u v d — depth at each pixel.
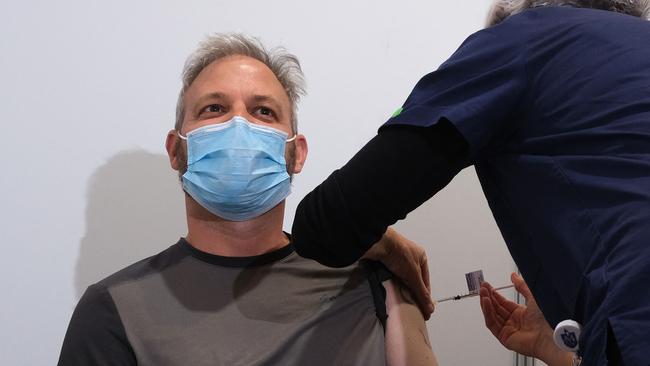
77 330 1.07
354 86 1.50
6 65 1.36
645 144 0.79
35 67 1.37
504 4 1.02
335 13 1.49
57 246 1.38
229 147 1.09
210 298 1.11
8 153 1.36
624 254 0.74
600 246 0.78
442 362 1.53
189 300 1.10
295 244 0.95
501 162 0.92
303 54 1.48
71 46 1.39
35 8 1.37
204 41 1.29
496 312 1.33
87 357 1.05
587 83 0.84
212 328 1.08
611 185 0.79
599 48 0.85
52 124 1.38
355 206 0.85
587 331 0.78
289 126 1.19
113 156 1.40
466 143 0.85
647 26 0.89
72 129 1.39
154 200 1.42
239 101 1.13
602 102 0.82
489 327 1.33
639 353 0.70
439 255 1.54
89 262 1.39
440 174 0.85
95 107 1.40
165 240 1.42
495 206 0.99
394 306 1.21
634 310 0.72
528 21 0.91
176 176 1.43
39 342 1.36
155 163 1.42
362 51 1.50
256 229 1.16
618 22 0.88
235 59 1.19
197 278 1.13
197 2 1.43
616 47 0.85
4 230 1.36
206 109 1.15
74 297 1.38
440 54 1.54
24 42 1.37
